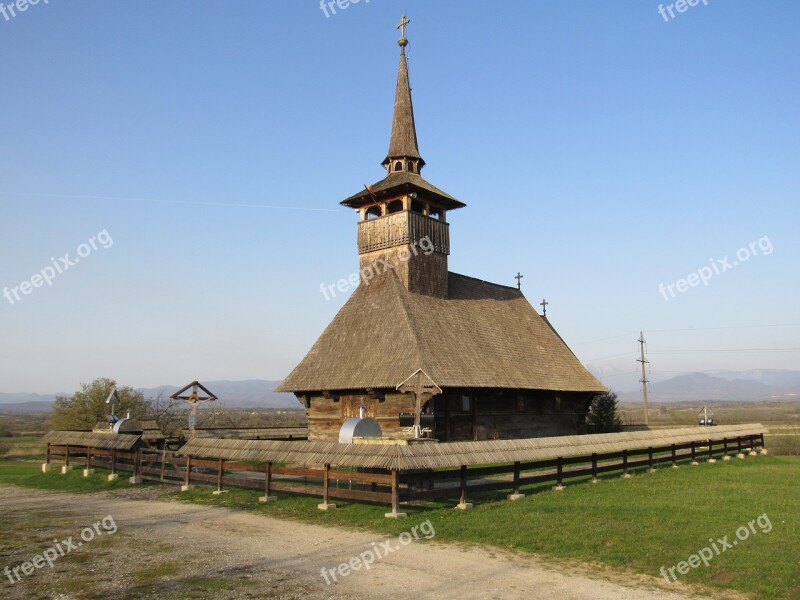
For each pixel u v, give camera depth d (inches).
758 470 1179.9
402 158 1492.4
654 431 1195.9
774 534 581.6
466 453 731.4
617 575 467.5
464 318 1414.9
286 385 1296.8
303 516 697.0
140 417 2126.0
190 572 480.1
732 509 705.6
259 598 418.3
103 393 2207.2
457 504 738.8
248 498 814.5
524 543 553.0
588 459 951.0
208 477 894.4
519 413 1396.4
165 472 1013.8
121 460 1122.0
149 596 423.2
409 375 1107.3
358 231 1433.3
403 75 1555.1
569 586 441.7
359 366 1209.4
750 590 430.9
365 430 820.0
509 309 1642.5
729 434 1440.7
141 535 616.4
